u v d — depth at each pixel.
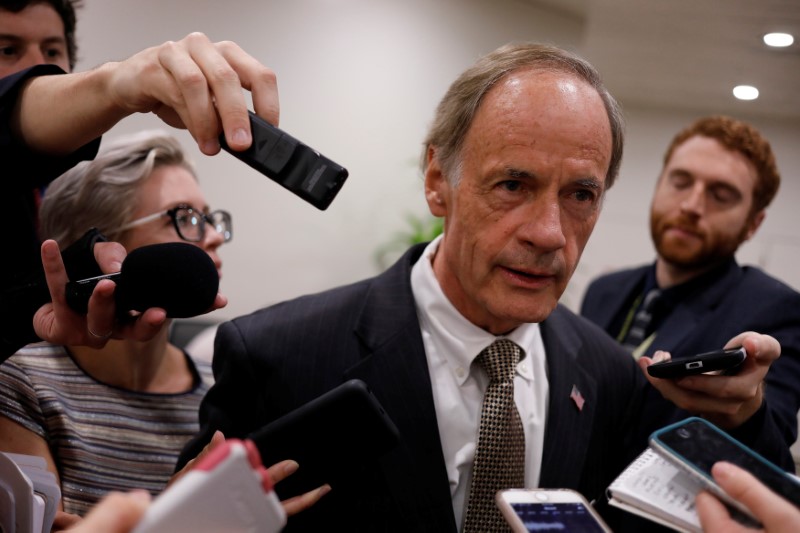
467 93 1.01
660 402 1.38
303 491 0.96
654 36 3.44
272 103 0.84
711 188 1.79
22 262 1.01
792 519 0.63
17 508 0.75
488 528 1.01
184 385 1.49
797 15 2.80
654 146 4.69
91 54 3.38
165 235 1.47
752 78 3.71
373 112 4.25
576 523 0.83
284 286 4.11
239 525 0.54
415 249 1.27
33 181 0.94
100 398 1.32
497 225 0.96
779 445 1.09
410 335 1.11
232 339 1.11
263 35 3.89
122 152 1.46
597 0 3.24
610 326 2.10
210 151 0.81
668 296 1.90
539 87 0.94
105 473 1.24
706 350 1.67
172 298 0.85
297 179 0.79
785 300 1.64
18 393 1.20
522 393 1.11
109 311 0.83
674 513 0.74
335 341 1.11
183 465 1.07
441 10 4.31
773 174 1.85
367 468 1.03
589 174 0.94
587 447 1.13
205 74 0.80
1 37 1.56
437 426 1.05
